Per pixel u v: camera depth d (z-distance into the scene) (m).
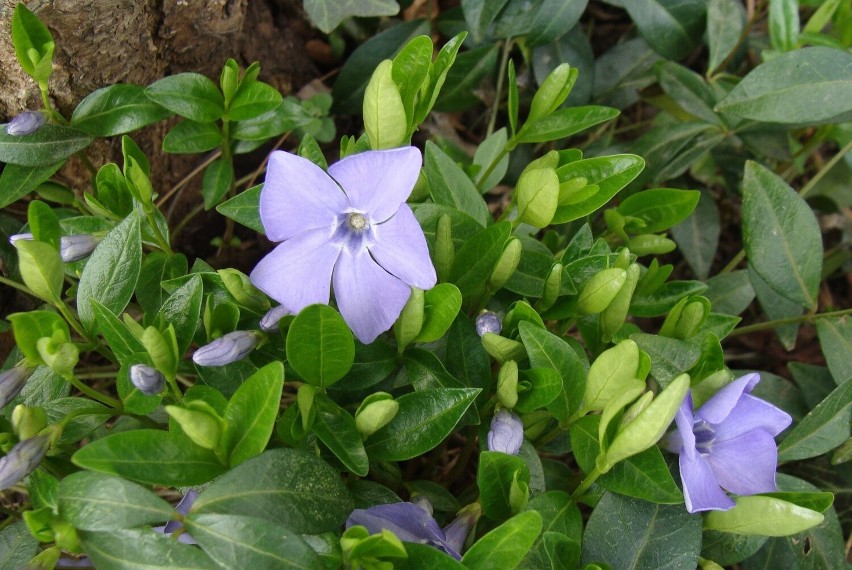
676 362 0.20
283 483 0.17
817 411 0.20
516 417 0.19
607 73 0.28
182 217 0.26
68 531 0.16
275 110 0.23
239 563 0.16
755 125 0.26
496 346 0.19
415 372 0.19
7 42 0.21
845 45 0.27
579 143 0.28
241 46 0.25
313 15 0.25
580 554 0.18
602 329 0.20
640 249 0.22
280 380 0.17
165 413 0.20
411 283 0.18
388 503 0.19
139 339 0.18
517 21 0.25
